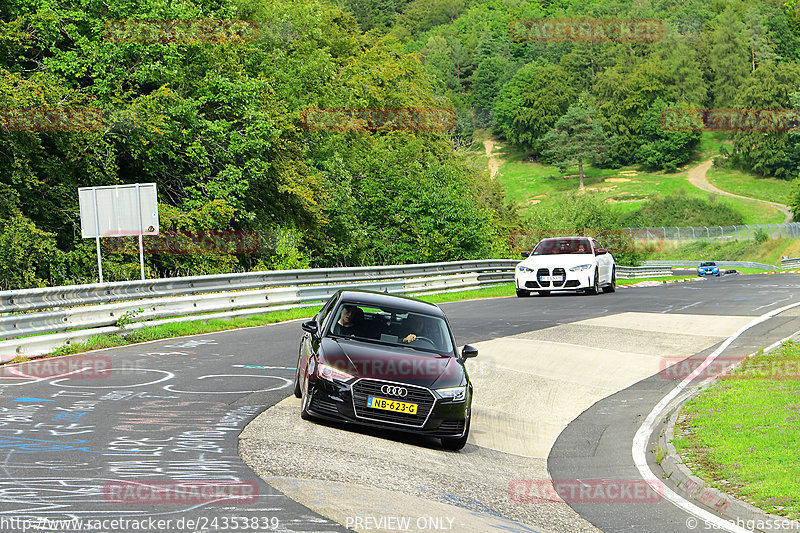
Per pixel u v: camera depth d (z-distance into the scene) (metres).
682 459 13.77
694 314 32.06
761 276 68.00
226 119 50.75
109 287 24.81
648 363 23.28
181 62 47.09
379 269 41.56
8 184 38.62
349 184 66.06
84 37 43.56
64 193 41.38
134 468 10.89
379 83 88.06
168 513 9.04
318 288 36.31
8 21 43.44
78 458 11.23
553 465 14.29
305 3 71.56
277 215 56.41
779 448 13.79
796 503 11.05
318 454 12.49
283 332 27.44
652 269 91.75
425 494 11.26
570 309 34.50
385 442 14.11
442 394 14.25
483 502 11.34
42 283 37.34
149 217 29.00
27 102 37.56
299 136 58.78
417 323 16.11
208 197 47.56
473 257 66.88
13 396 15.51
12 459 11.01
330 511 9.68
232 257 48.06
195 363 20.48
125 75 44.56
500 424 17.20
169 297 28.33
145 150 44.94
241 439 12.98
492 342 25.80
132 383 17.42
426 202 66.19
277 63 63.91
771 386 18.72
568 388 20.56
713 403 17.55
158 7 44.97
